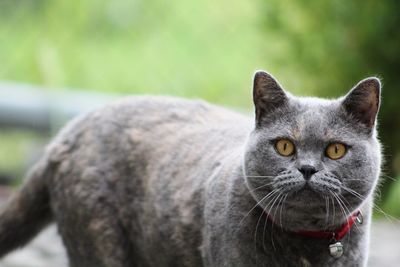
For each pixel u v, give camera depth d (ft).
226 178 22.36
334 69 38.93
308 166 20.70
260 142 21.48
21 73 42.96
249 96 41.50
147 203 24.20
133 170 24.59
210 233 22.39
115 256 24.61
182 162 23.97
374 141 21.67
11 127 39.91
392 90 38.29
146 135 24.77
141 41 44.80
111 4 44.78
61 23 43.62
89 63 43.39
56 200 25.50
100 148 25.03
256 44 42.47
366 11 38.22
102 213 24.64
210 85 42.60
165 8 45.14
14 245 26.58
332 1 38.63
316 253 21.65
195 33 44.52
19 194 26.23
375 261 31.14
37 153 39.88
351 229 21.79
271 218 21.48
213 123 24.70
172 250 23.71
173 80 43.19
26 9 44.60
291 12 39.24
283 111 21.65
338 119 21.43
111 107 25.66
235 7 44.06
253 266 21.68
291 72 39.60
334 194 20.83
